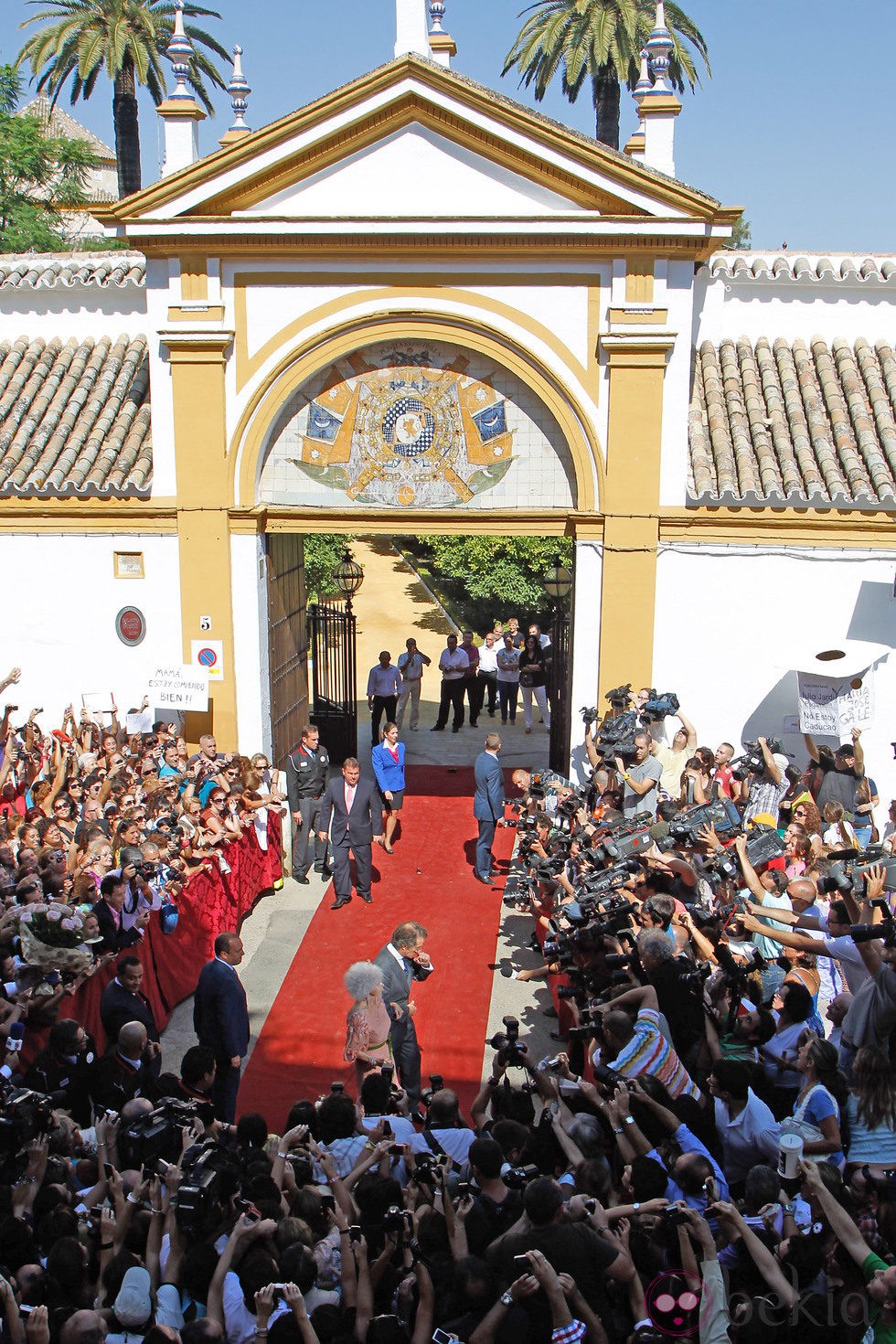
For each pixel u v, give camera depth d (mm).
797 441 14328
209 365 14023
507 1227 6020
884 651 13234
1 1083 7066
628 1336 5359
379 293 13789
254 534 14383
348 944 12898
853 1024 7504
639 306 13484
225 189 13422
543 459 14227
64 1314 5164
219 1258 5629
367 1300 5496
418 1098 9555
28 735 13641
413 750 19281
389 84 13102
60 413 15500
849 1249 5352
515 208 13484
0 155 34375
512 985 12070
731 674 14281
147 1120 6430
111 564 14812
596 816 11984
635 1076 7062
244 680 14734
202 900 11797
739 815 10711
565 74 28984
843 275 15258
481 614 28266
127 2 30844
